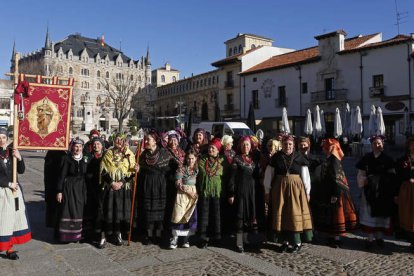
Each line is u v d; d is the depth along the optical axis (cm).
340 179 618
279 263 548
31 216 847
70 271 510
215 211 616
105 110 9288
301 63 3597
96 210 632
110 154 626
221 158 634
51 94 633
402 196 604
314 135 2670
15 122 586
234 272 511
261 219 632
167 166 638
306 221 588
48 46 9388
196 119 5856
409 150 611
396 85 2916
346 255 586
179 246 630
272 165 609
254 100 4153
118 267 527
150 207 627
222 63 4575
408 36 2991
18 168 583
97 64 9962
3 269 515
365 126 3066
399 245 640
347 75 3244
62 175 625
